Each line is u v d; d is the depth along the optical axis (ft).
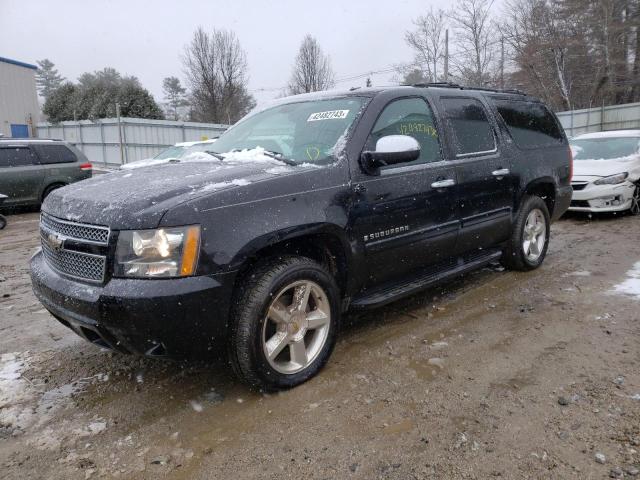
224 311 8.95
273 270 9.61
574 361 11.05
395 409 9.35
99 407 9.76
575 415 8.96
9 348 12.60
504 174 15.53
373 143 11.71
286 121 13.08
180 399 9.97
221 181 9.62
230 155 12.17
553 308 14.39
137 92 98.07
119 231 8.58
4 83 101.35
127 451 8.39
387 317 14.02
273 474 7.72
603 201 27.73
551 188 18.35
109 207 8.93
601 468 7.58
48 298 9.77
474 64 116.98
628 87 125.90
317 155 11.41
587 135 33.73
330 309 10.61
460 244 14.15
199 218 8.69
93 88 100.63
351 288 11.35
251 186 9.52
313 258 11.12
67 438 8.79
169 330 8.50
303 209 9.96
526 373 10.59
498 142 15.83
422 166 12.77
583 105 128.47
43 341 13.02
